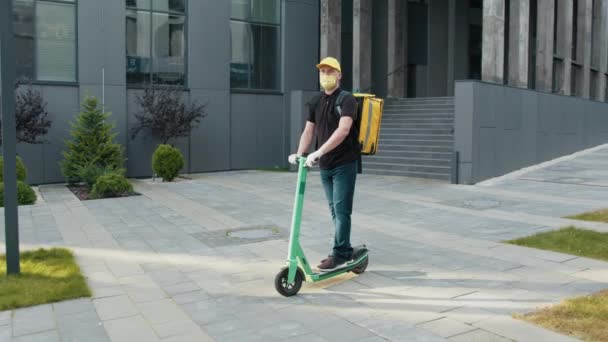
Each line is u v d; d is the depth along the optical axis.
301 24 20.44
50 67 15.70
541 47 18.80
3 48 5.40
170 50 17.75
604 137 22.84
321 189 13.19
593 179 14.01
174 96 17.17
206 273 5.84
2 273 5.70
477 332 3.88
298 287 4.95
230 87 19.05
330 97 5.02
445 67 24.78
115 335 4.09
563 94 20.08
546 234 7.25
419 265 5.89
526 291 4.85
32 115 14.12
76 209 10.71
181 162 15.96
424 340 3.78
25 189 11.56
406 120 18.12
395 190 12.66
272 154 20.11
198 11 18.08
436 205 10.40
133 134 16.64
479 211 9.66
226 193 12.89
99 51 16.25
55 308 4.71
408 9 23.25
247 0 19.36
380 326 4.09
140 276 5.75
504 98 14.77
